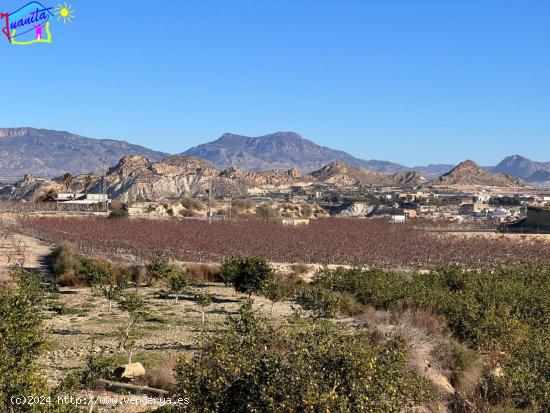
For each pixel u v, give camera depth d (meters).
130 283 57.72
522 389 22.05
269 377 13.86
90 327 36.16
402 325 28.53
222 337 16.86
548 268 58.28
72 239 91.69
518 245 97.88
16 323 17.77
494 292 40.09
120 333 32.50
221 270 53.53
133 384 21.73
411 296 39.38
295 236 105.81
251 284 49.75
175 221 132.88
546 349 26.75
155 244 86.94
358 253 85.06
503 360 27.52
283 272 62.88
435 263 79.31
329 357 14.28
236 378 14.27
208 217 146.75
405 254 85.75
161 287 55.78
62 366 24.50
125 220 126.19
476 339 29.58
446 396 21.70
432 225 145.88
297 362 14.05
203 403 14.20
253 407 13.53
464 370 24.25
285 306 45.97
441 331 30.75
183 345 30.53
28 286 34.03
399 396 15.18
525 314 36.84
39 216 135.25
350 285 44.84
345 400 13.17
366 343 17.72
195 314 41.75
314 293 37.31
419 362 23.38
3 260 72.75
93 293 51.06
